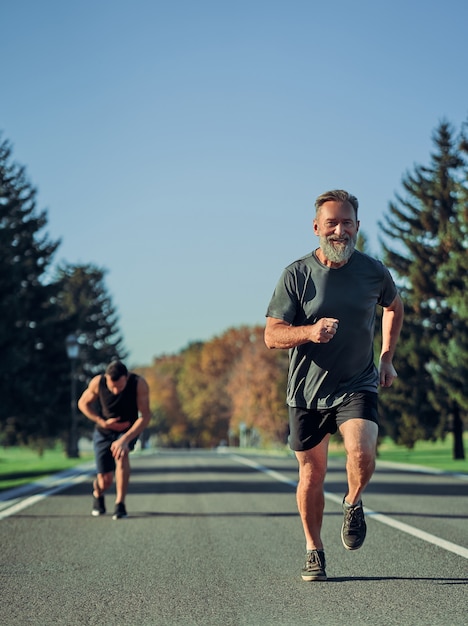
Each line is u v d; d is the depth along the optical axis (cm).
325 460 723
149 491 1759
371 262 698
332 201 675
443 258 5059
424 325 4994
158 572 779
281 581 729
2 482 2144
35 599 660
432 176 5219
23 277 4944
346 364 691
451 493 1647
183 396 15925
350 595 662
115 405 1241
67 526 1140
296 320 699
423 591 673
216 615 599
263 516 1252
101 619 590
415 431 4862
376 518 1195
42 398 4931
